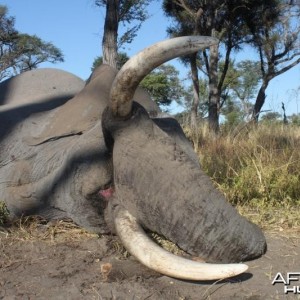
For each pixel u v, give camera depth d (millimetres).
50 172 4199
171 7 23016
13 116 4883
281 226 4516
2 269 3574
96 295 3164
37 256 3775
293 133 9695
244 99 33094
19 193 4383
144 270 3504
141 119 3422
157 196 3266
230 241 3229
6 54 28984
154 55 3098
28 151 4504
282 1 24234
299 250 3947
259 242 3424
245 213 4922
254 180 5668
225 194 5359
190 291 3240
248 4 23109
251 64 33000
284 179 5652
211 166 6324
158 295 3164
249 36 24438
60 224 4250
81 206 3928
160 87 30859
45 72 5695
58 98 5125
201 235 3197
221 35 21172
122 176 3395
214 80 18891
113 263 3629
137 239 3314
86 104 4398
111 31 9477
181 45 3045
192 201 3209
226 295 3199
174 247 3760
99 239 3918
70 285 3312
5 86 5668
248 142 8109
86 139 3938
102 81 4480
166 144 3377
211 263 3219
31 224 4316
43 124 4688
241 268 3020
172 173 3271
